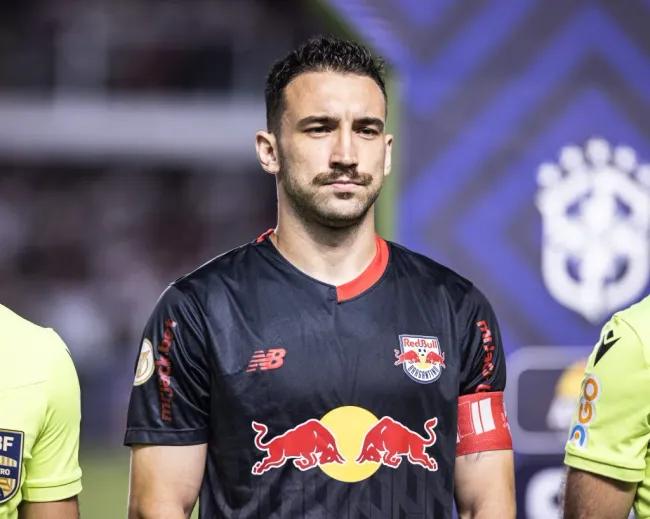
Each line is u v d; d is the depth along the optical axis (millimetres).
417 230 10773
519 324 10867
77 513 6582
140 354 6625
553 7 10844
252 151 43344
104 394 28844
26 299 41250
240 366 6352
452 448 6500
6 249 42250
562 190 10875
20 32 43312
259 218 43719
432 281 6711
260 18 43656
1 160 43250
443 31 10766
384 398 6375
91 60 43500
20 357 6316
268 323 6430
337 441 6301
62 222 42812
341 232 6527
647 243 10930
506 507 6598
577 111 10867
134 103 43438
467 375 6641
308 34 43625
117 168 43688
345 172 6324
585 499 6594
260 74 43688
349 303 6512
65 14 43375
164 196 43469
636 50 10898
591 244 10898
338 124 6355
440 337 6555
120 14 43500
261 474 6281
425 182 10773
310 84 6414
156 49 43531
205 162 43562
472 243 10820
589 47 10875
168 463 6438
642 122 10906
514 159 10836
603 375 6566
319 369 6367
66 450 6484
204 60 43656
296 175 6414
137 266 42656
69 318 38750
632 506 6652
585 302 10898
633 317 6586
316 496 6258
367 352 6422
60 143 43000
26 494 6402
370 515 6281
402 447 6367
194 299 6484
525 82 10828
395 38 10703
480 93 10805
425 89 10766
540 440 10828
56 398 6355
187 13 43469
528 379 10867
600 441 6551
